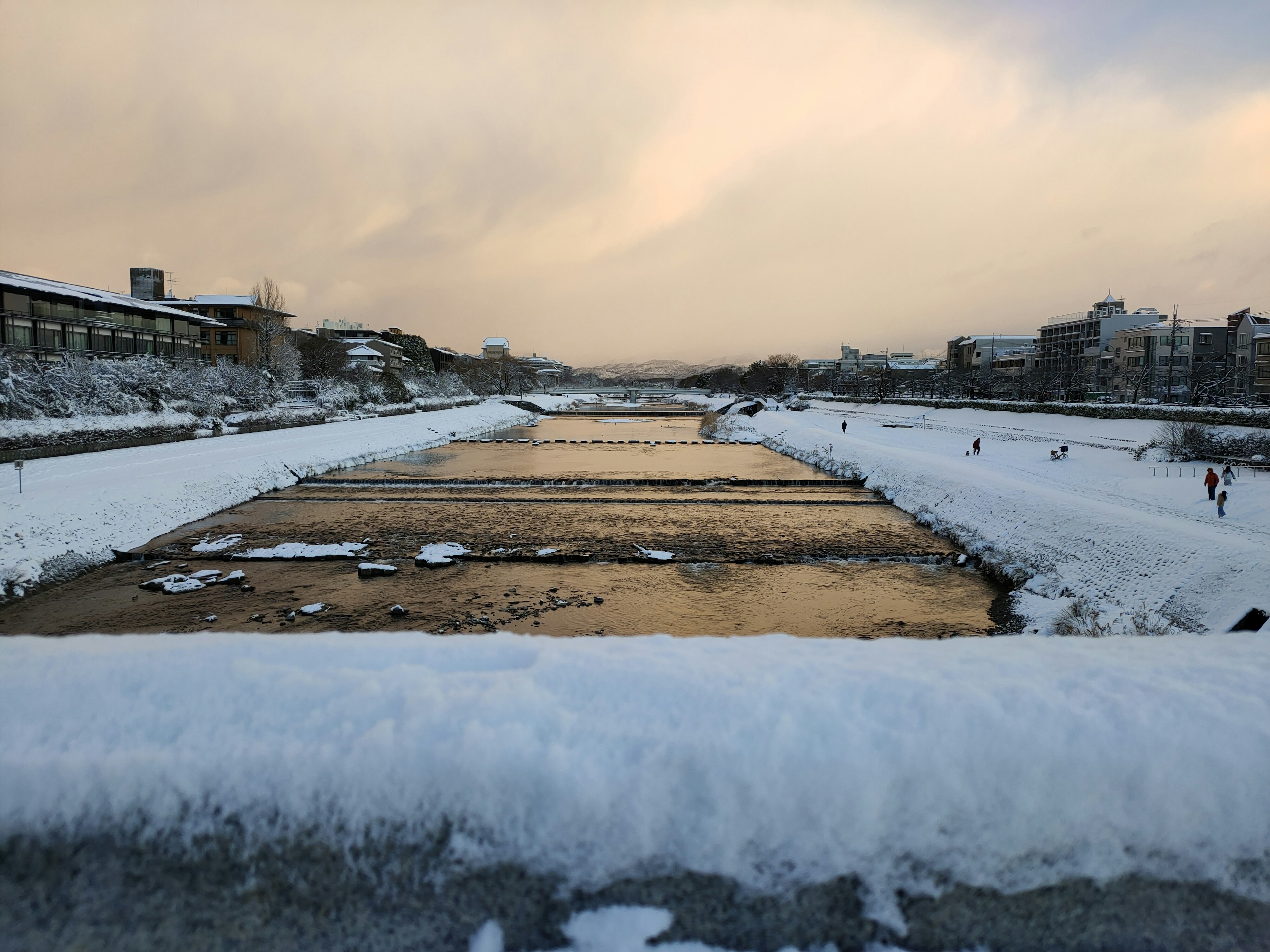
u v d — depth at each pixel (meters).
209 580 27.00
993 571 28.77
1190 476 38.91
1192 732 3.75
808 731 3.74
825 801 3.58
